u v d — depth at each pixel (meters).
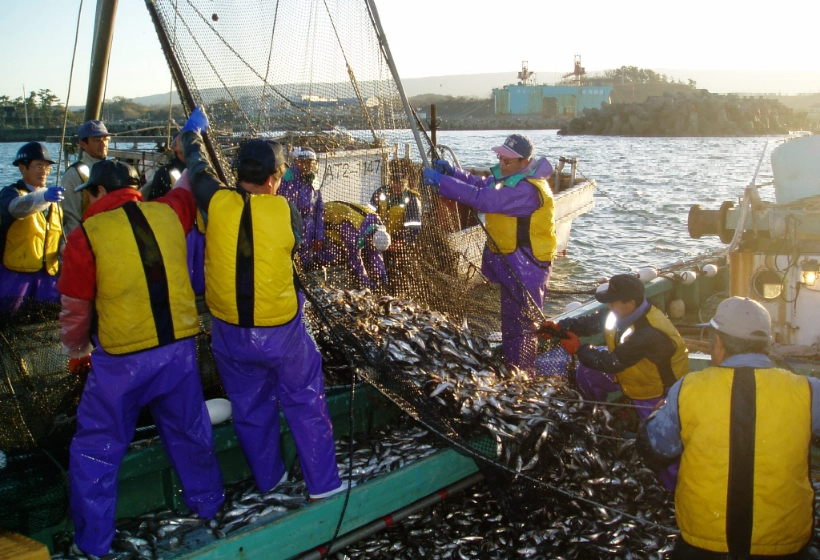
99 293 3.50
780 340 7.14
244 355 3.85
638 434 3.61
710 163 49.28
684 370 5.27
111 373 3.54
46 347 4.66
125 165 3.78
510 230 5.81
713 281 10.71
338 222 5.71
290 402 4.08
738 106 109.62
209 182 3.80
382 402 5.13
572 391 5.65
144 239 3.55
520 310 5.89
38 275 5.21
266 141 3.83
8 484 3.55
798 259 6.91
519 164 5.82
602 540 4.34
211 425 4.16
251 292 3.73
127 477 4.07
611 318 5.41
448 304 6.21
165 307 3.61
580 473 4.79
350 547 4.34
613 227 19.53
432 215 6.18
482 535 4.45
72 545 3.83
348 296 5.30
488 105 194.25
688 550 3.36
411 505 4.62
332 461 4.23
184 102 4.87
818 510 4.52
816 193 7.09
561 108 182.88
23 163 5.18
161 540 3.89
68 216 6.40
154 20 4.65
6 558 3.32
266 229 3.71
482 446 4.67
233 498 4.29
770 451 3.14
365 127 6.29
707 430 3.23
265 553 3.97
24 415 4.06
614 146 76.38
